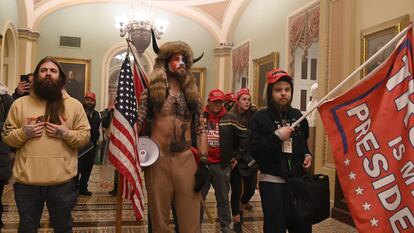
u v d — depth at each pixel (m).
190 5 13.24
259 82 10.59
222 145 4.55
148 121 3.04
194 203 2.96
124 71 3.15
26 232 2.78
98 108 13.08
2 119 4.03
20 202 2.80
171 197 2.97
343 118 2.65
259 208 6.39
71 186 2.92
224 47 13.02
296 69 9.03
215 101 4.59
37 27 12.52
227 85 13.09
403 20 5.30
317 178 2.81
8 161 4.04
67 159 2.86
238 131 4.66
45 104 2.89
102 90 13.12
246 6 11.75
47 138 2.80
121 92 3.07
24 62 11.98
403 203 2.40
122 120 3.00
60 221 2.87
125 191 3.06
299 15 8.67
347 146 2.60
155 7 13.36
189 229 2.93
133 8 12.95
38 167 2.76
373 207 2.46
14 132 2.76
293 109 3.04
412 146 2.40
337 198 5.85
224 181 4.56
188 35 13.59
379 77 2.59
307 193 2.70
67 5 12.86
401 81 2.51
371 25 5.92
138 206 2.97
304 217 2.68
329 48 6.64
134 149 2.96
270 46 10.17
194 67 13.52
